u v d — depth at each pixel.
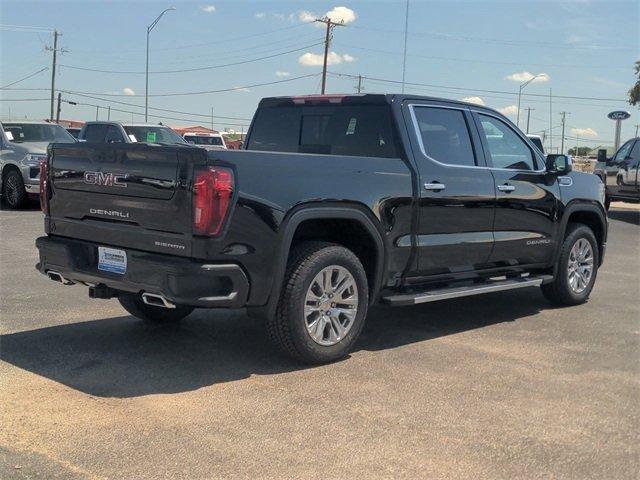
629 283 8.92
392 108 5.85
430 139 6.02
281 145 6.61
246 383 4.78
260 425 4.08
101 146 5.00
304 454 3.71
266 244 4.71
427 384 4.82
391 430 4.04
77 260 5.18
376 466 3.59
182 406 4.34
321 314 5.11
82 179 5.12
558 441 3.93
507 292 8.31
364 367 5.18
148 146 4.69
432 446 3.84
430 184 5.78
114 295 5.27
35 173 15.77
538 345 5.88
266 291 4.76
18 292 7.48
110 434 3.92
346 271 5.21
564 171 6.93
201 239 4.47
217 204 4.47
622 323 6.72
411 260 5.72
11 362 5.14
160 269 4.51
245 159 4.65
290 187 4.84
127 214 4.85
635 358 5.52
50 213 5.46
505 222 6.55
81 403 4.37
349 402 4.45
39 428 3.99
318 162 5.08
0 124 16.73
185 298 4.46
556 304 7.51
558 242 7.21
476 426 4.11
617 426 4.15
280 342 5.03
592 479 3.50
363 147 5.99
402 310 7.21
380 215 5.39
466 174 6.12
